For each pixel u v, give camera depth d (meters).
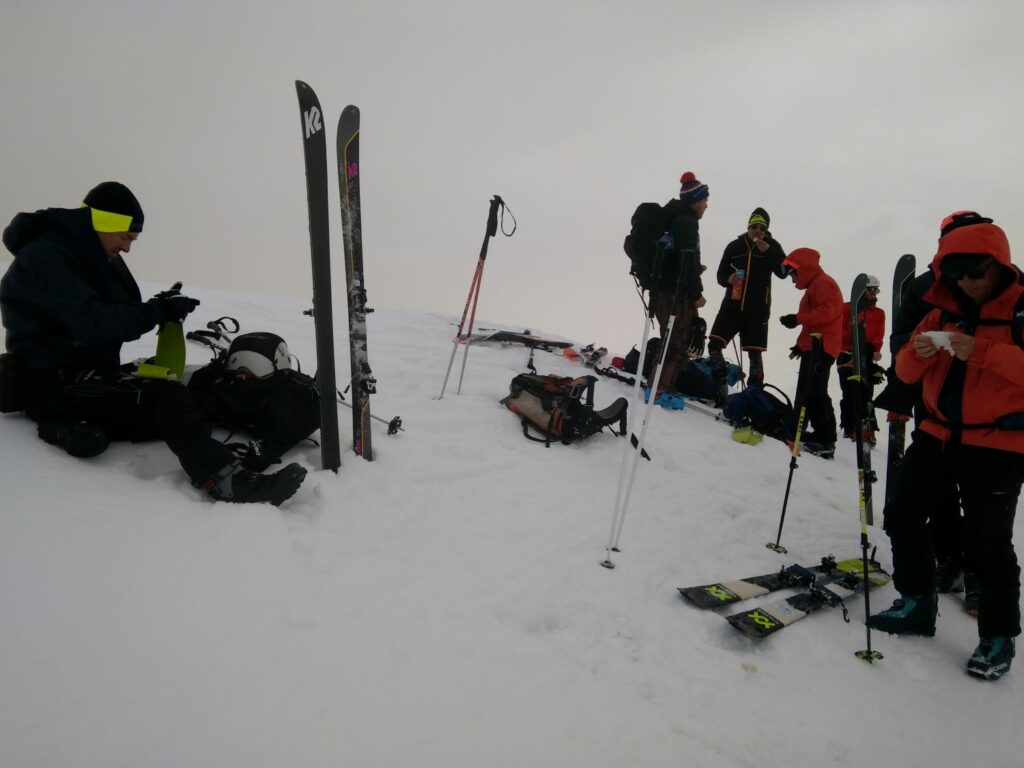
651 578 3.01
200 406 3.07
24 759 1.37
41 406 2.62
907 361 2.56
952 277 2.36
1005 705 2.38
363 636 2.10
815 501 4.59
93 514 2.27
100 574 1.99
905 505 2.73
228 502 2.67
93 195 2.64
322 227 3.00
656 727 1.97
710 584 3.01
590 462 4.30
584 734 1.86
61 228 2.58
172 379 2.78
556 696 2.02
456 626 2.30
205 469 2.64
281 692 1.74
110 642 1.75
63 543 2.06
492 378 5.70
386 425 4.03
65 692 1.56
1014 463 2.46
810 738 2.06
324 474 3.14
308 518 2.79
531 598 2.63
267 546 2.43
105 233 2.64
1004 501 2.48
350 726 1.68
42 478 2.37
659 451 4.86
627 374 7.00
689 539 3.52
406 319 8.37
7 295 2.59
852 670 2.48
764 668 2.42
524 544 3.08
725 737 2.00
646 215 5.92
